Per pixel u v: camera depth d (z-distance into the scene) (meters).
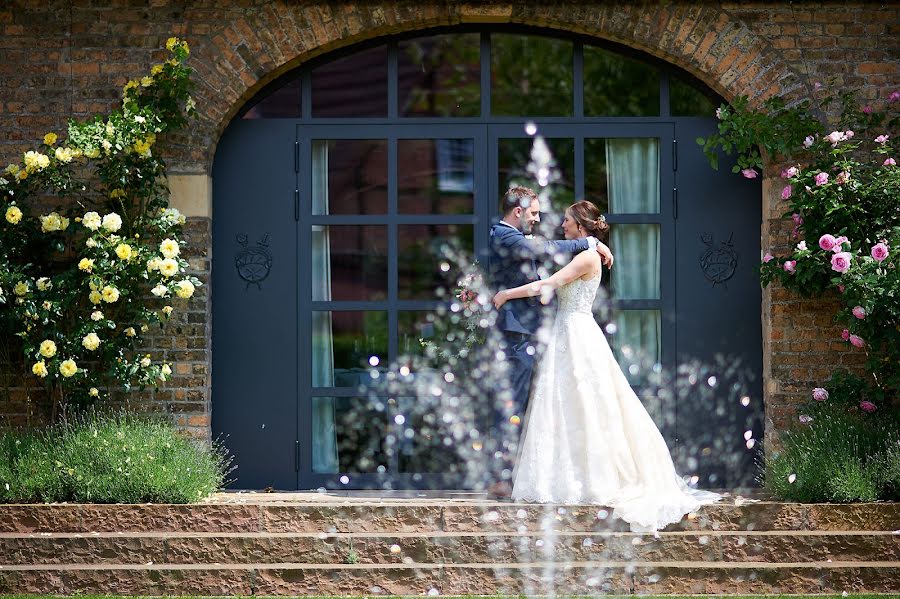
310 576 5.69
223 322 7.16
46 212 6.95
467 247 7.21
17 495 6.19
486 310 7.14
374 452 7.19
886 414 6.74
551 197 7.23
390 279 7.20
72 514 6.02
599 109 7.23
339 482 7.16
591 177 7.25
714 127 7.22
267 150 7.20
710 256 7.22
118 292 6.53
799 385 6.98
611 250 7.27
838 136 6.67
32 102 6.98
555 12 6.99
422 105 7.23
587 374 6.25
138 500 6.16
